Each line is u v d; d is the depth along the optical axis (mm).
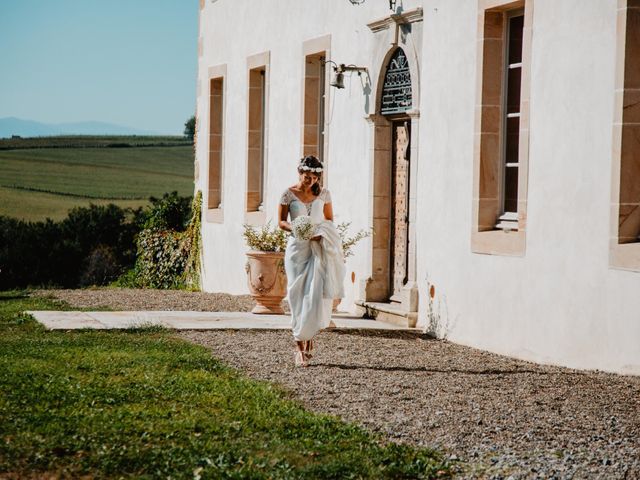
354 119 13977
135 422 7152
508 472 6207
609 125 9211
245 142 18219
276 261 13219
